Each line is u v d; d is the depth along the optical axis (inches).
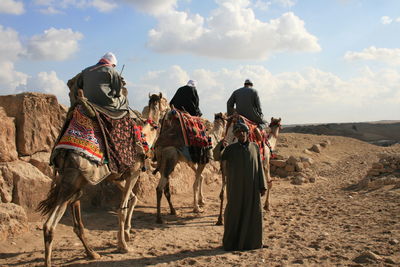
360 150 1090.1
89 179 209.8
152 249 255.8
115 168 226.5
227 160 255.0
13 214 272.8
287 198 482.0
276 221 338.0
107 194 382.6
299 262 216.2
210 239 285.3
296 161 709.9
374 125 2642.7
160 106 317.4
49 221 197.6
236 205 248.5
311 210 386.3
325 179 670.5
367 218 330.0
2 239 257.0
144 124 290.7
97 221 333.1
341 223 319.0
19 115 333.1
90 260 230.5
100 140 219.3
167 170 347.6
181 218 359.9
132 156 244.8
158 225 330.0
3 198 290.8
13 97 338.0
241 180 248.2
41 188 315.3
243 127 251.9
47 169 336.2
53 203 208.2
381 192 462.0
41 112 346.9
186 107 399.2
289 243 261.1
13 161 317.7
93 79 234.7
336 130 1927.9
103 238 284.7
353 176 689.6
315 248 246.7
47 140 350.3
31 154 335.9
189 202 441.4
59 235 287.0
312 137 1176.2
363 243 251.4
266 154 384.8
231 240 250.5
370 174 573.9
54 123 360.8
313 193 522.6
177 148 349.7
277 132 430.0
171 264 222.5
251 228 248.4
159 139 355.6
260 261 220.7
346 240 262.7
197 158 363.6
